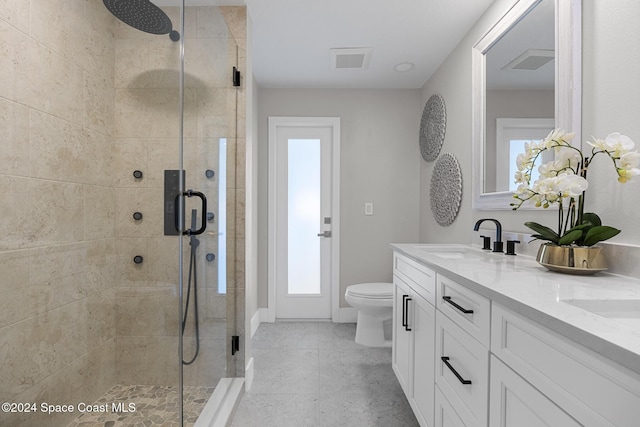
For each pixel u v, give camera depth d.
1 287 1.11
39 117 1.23
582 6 1.21
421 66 2.74
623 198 1.05
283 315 3.31
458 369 1.11
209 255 1.74
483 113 1.96
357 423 1.68
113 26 1.46
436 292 1.32
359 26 2.17
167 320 1.45
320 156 3.31
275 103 3.22
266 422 1.69
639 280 0.96
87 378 1.34
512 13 1.64
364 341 2.62
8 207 1.12
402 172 3.25
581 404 0.57
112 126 1.49
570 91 1.25
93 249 1.38
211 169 1.76
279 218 3.30
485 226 1.97
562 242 1.07
